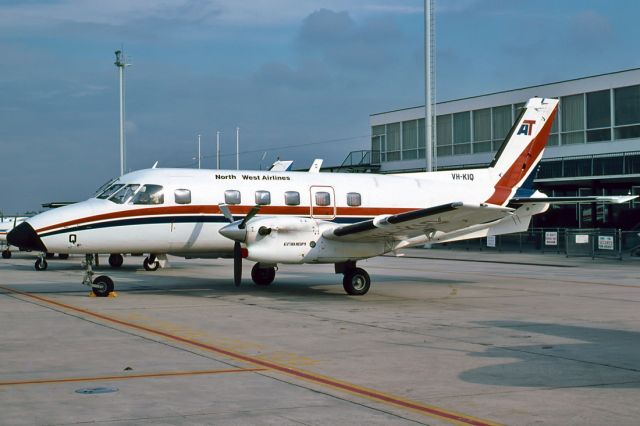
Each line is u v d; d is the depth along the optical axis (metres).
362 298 19.00
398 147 58.19
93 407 7.75
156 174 20.48
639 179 41.19
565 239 40.12
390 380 9.11
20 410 7.62
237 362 10.23
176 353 10.89
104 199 20.00
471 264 34.47
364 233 18.58
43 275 27.31
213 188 20.70
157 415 7.46
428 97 40.09
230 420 7.30
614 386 8.80
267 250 18.52
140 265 33.19
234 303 17.62
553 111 24.69
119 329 13.27
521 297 19.34
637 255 37.69
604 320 14.80
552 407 7.82
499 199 23.86
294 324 14.04
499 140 50.12
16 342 11.81
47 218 19.31
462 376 9.36
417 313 15.86
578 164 44.12
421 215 17.38
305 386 8.77
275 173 21.67
